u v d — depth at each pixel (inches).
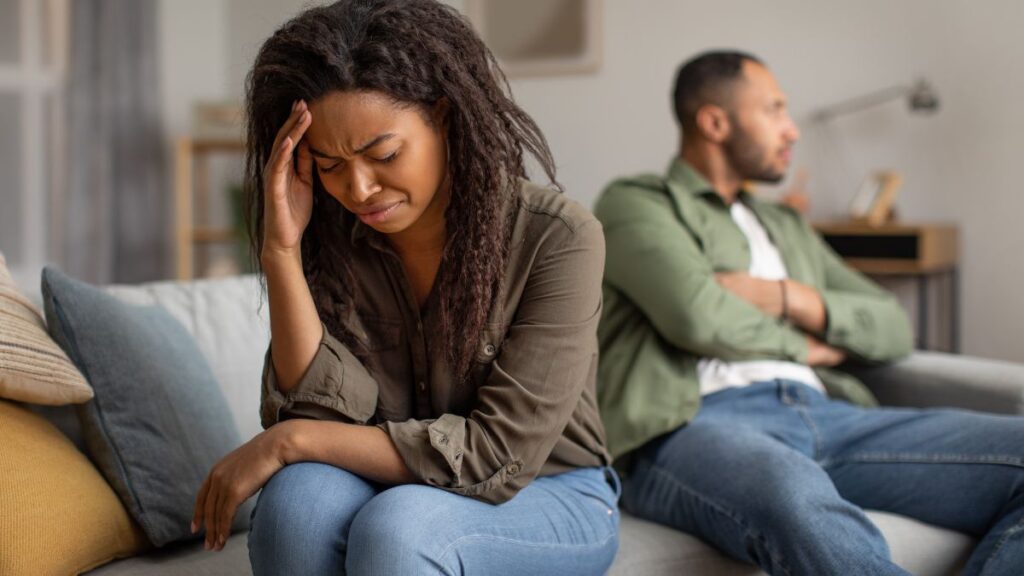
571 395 48.9
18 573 47.4
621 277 74.6
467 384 50.9
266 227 48.2
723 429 64.9
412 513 43.1
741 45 159.8
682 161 83.7
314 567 43.2
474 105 46.8
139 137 205.0
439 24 47.1
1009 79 141.8
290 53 45.6
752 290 77.9
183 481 57.7
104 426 57.0
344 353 50.1
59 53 199.6
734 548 59.0
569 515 50.0
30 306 58.4
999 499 61.4
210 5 219.9
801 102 156.4
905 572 52.5
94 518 52.7
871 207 144.6
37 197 199.0
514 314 50.2
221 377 68.2
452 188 48.3
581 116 172.2
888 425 69.2
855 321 80.0
